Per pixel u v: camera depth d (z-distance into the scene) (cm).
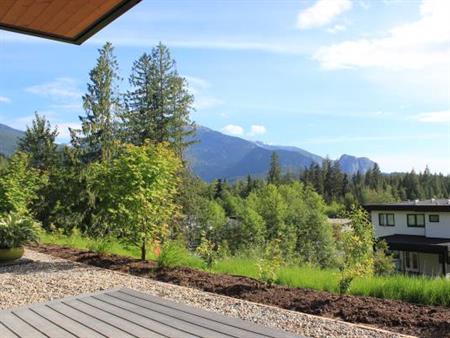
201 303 495
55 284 619
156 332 267
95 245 976
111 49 2634
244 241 2694
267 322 412
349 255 628
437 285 503
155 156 854
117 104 2653
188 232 1898
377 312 438
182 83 2656
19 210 1207
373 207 2320
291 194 3353
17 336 264
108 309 327
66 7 354
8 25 390
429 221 2058
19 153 1625
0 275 710
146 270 729
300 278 614
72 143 2586
